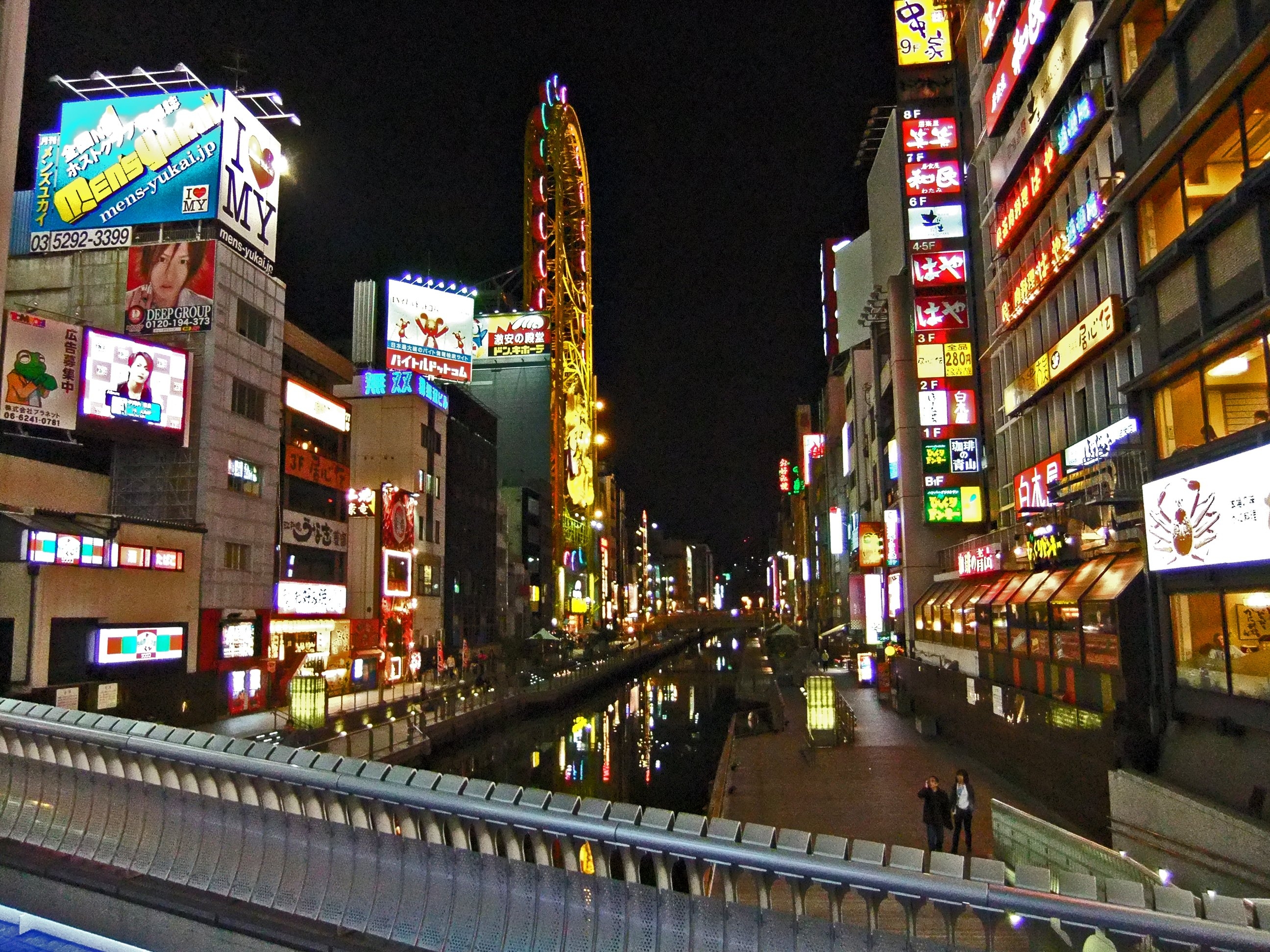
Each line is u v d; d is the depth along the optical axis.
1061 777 19.67
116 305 41.09
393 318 72.31
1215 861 12.63
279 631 44.97
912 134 45.22
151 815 7.96
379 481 65.06
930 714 35.03
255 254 44.50
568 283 115.12
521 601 96.88
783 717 37.47
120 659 33.34
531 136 113.62
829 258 92.38
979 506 43.12
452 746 40.50
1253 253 14.23
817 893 11.31
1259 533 13.66
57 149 42.62
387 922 6.71
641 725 59.50
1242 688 14.23
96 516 33.38
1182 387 16.73
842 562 84.25
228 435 40.97
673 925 5.83
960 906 5.10
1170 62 16.61
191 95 42.22
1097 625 18.61
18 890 7.96
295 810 7.32
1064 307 32.16
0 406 32.66
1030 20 31.75
